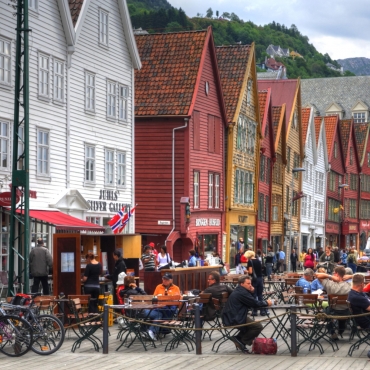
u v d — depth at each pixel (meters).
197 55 49.44
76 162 36.81
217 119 52.75
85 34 37.62
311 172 82.94
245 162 58.66
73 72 36.53
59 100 35.12
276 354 19.44
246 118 58.44
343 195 96.00
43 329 19.33
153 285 29.36
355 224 101.56
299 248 78.25
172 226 47.38
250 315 28.83
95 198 38.69
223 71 56.94
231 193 55.12
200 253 50.50
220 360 18.45
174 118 47.41
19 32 25.20
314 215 84.31
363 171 104.38
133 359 18.62
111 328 24.94
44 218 30.41
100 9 39.12
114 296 26.61
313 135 82.56
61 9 35.16
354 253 43.50
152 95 48.09
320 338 20.34
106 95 39.94
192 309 21.38
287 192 73.69
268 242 66.75
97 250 29.27
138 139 47.97
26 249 24.36
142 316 21.92
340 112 118.44
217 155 52.88
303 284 26.34
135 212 48.00
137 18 128.88
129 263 30.11
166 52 49.97
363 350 20.05
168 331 22.22
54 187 34.69
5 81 31.11
